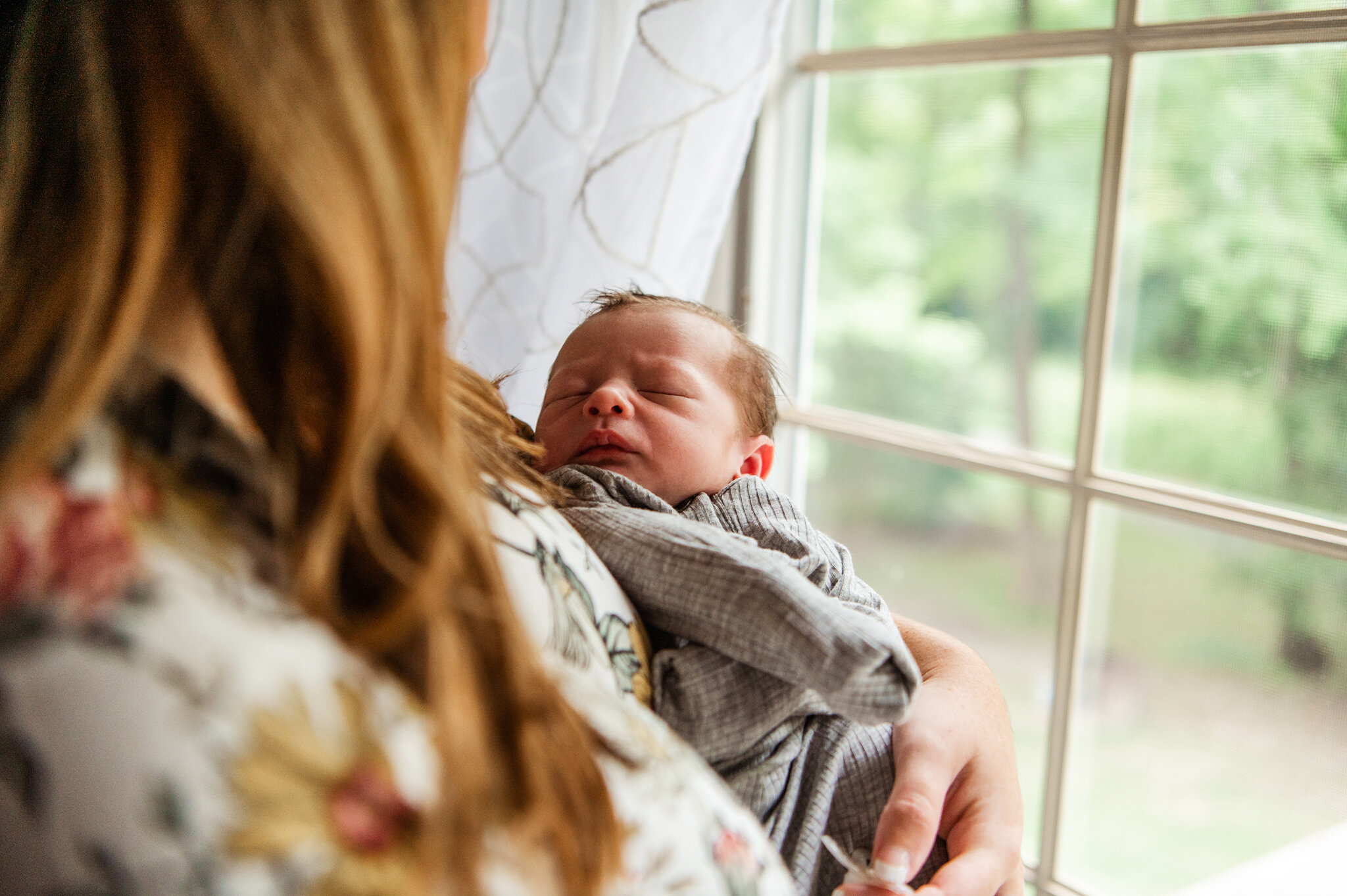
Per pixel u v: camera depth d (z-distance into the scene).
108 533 0.31
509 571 0.54
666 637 0.71
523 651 0.39
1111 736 1.46
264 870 0.30
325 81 0.34
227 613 0.32
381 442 0.36
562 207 1.27
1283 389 1.29
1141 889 1.44
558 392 0.99
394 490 0.38
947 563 2.00
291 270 0.36
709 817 0.44
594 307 1.16
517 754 0.36
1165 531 1.35
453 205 0.41
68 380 0.32
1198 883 1.38
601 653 0.59
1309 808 1.26
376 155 0.35
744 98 1.11
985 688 0.81
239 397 0.38
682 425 0.92
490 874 0.34
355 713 0.33
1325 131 1.18
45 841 0.29
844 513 1.92
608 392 0.92
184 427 0.35
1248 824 1.32
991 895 0.66
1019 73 1.69
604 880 0.38
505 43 1.25
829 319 1.78
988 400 2.10
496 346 1.32
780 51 1.45
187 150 0.35
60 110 0.36
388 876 0.31
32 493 0.31
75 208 0.35
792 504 0.88
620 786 0.42
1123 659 1.43
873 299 1.82
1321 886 1.23
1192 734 1.37
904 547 1.98
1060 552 1.94
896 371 1.95
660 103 1.10
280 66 0.34
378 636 0.35
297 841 0.30
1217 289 1.34
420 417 0.39
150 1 0.34
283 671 0.32
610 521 0.72
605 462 0.91
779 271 1.54
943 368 2.02
